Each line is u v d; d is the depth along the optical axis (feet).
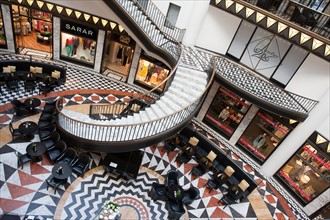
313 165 31.40
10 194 23.16
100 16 37.14
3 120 29.66
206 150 33.58
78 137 24.47
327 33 28.45
